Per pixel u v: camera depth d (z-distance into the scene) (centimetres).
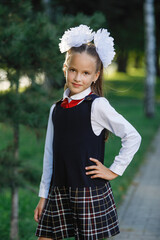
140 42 2047
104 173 235
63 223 244
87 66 232
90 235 233
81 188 235
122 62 3284
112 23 1653
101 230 235
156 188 620
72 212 239
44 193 255
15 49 370
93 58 234
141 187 627
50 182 256
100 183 238
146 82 1459
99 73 244
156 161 816
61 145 239
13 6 408
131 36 1967
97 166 234
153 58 1457
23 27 386
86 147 234
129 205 538
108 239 393
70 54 236
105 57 238
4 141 718
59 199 243
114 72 3309
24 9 412
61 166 240
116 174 237
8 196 582
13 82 389
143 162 808
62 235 245
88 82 235
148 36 1454
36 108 396
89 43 238
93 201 234
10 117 384
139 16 1864
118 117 234
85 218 233
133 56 3238
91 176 235
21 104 393
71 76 234
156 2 1967
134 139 233
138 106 1775
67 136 237
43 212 252
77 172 235
